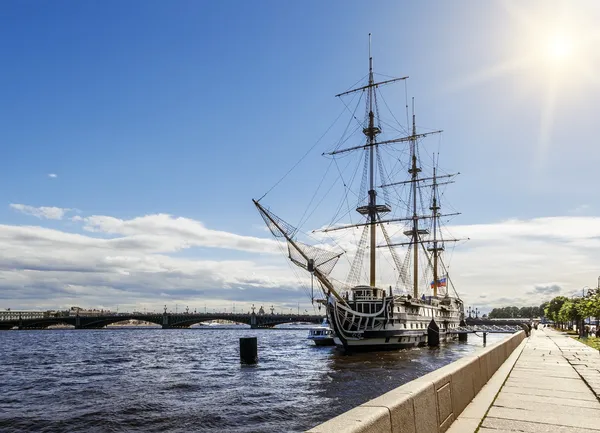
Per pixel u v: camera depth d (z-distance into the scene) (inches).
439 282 6540.4
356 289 3725.4
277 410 1544.0
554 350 1721.2
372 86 4520.2
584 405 604.4
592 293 4665.4
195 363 3245.6
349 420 272.4
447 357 3385.8
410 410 354.9
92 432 1283.2
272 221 3225.9
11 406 1649.9
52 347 5413.4
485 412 546.0
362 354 3604.8
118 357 3804.1
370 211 4451.3
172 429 1309.1
